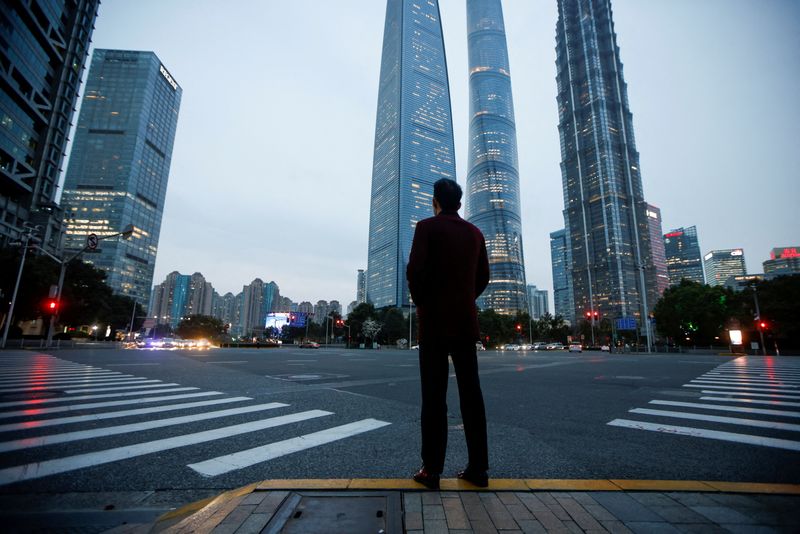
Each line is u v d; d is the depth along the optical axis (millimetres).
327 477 2471
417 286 2250
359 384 8031
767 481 2396
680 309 54375
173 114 159375
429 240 2279
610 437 3625
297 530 1553
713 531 1591
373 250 186125
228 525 1588
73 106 68500
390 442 3375
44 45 60594
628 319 69812
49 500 2131
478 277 2488
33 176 59094
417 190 174625
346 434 3660
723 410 5059
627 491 2074
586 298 188000
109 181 130750
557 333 113438
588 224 192375
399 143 177125
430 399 2160
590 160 195875
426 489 2049
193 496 2207
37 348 26875
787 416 4625
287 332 116062
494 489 2064
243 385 7477
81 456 2941
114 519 1896
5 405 5055
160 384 7336
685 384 8328
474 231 2428
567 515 1749
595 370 13094
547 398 6266
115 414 4520
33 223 57812
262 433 3686
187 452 3055
